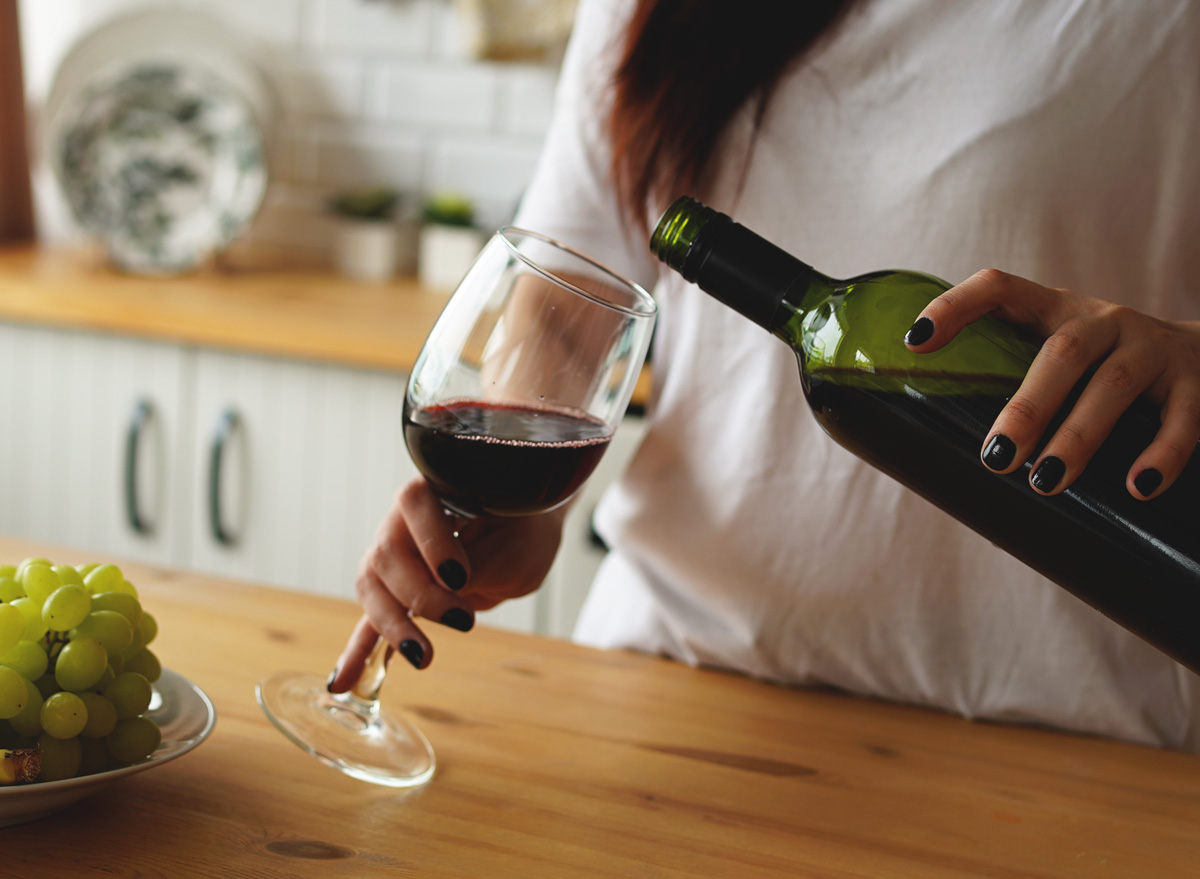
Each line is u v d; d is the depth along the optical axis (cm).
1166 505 45
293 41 227
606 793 58
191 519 181
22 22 230
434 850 51
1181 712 79
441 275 216
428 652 61
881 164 78
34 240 229
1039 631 80
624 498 88
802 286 52
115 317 174
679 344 86
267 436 175
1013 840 57
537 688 71
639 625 89
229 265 213
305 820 52
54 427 182
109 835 49
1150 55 74
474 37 208
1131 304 79
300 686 64
